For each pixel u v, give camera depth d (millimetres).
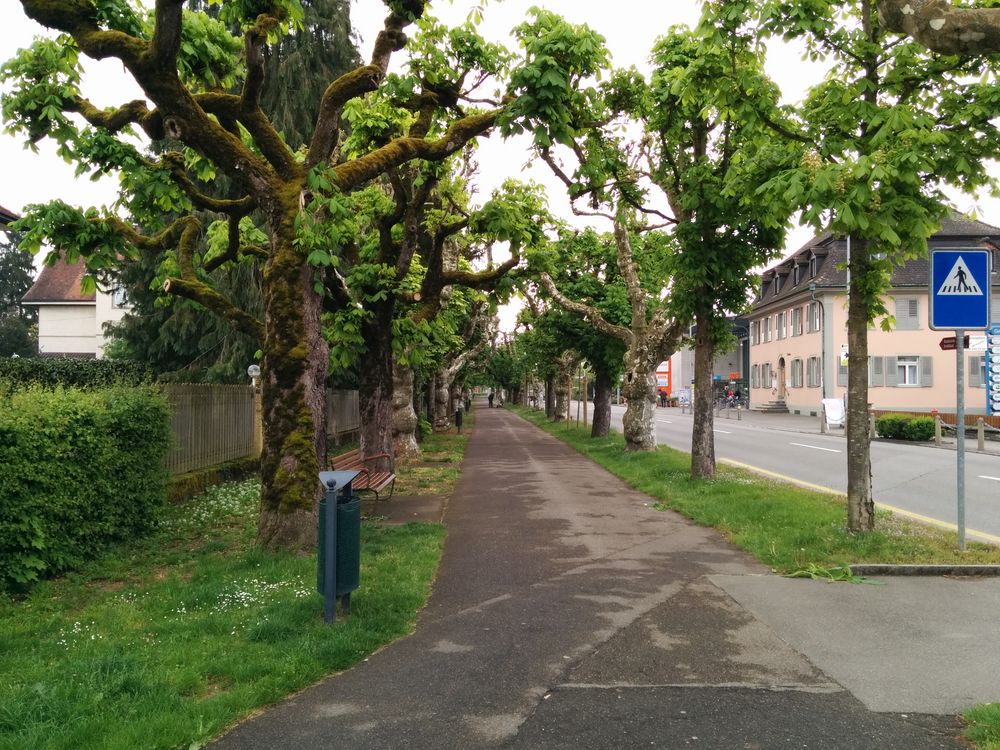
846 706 4258
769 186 7207
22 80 9016
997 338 25047
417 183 13875
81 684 4410
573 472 16750
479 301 26094
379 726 4059
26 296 47094
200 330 22531
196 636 5461
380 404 14562
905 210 6945
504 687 4582
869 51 7871
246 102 8383
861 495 8609
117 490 8508
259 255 12047
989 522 10477
